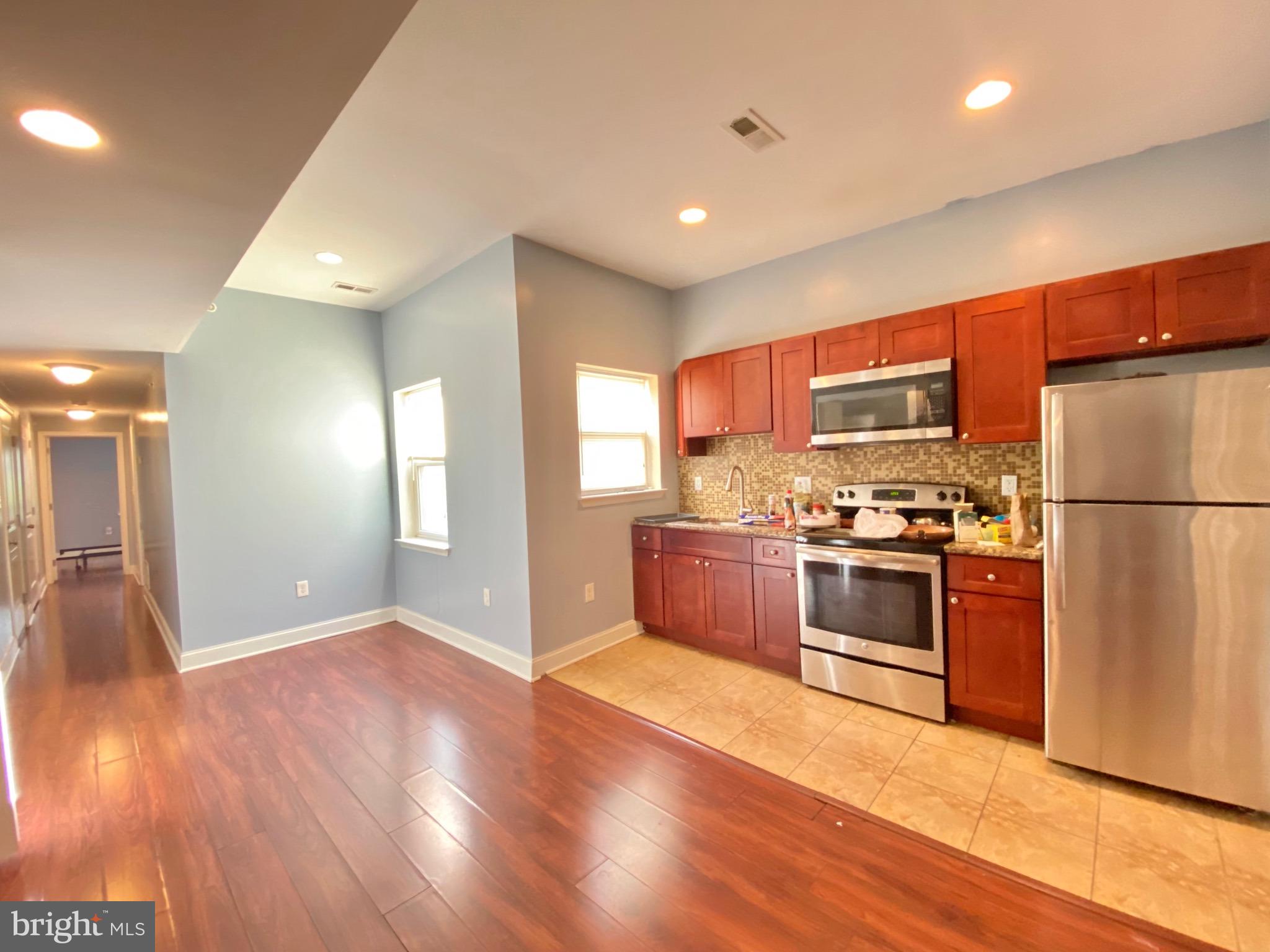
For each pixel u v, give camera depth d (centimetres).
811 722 257
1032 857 168
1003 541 249
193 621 351
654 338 402
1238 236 221
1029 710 227
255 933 149
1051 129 219
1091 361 249
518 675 324
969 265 281
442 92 184
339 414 418
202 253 200
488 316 329
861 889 159
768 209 284
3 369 382
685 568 352
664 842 181
